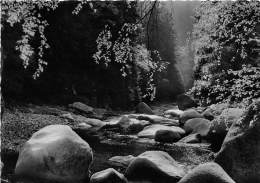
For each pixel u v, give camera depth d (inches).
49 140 288.7
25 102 761.0
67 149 284.4
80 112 825.5
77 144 291.4
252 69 186.9
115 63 1000.2
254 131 300.8
